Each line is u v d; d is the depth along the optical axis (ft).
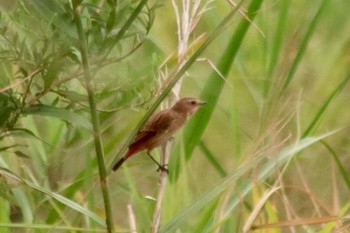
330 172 40.34
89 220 30.55
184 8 29.48
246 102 40.88
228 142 41.39
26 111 23.81
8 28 24.06
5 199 28.53
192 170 36.40
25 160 33.60
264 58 38.27
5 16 25.53
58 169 33.96
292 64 34.04
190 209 25.63
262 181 28.27
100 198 34.42
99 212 33.45
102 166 24.06
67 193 31.91
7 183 27.27
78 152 33.76
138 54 30.71
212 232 27.94
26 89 23.65
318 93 43.50
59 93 23.98
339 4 45.96
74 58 23.09
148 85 25.23
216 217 28.25
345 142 42.27
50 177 33.96
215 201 29.04
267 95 34.24
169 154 31.07
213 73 32.22
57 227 26.50
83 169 32.81
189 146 31.71
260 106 35.70
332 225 29.09
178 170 30.89
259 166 31.14
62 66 23.13
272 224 26.84
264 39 38.22
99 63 23.38
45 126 35.45
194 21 29.43
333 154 32.63
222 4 40.73
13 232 31.76
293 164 36.65
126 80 24.75
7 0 24.67
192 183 37.73
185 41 29.22
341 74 44.80
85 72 23.08
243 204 30.27
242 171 26.43
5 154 32.71
